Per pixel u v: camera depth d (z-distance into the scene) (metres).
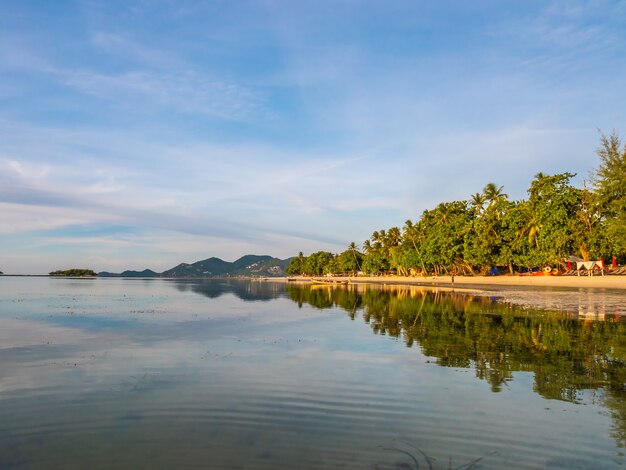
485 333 21.11
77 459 7.88
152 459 7.89
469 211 107.50
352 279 172.25
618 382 12.47
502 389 11.84
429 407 10.48
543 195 69.44
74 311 34.47
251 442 8.59
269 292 72.69
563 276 70.81
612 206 51.09
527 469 7.46
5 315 31.33
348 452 8.12
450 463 7.68
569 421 9.55
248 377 13.27
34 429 9.29
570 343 18.20
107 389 12.10
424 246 111.19
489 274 102.75
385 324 25.34
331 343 19.00
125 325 25.53
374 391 11.75
